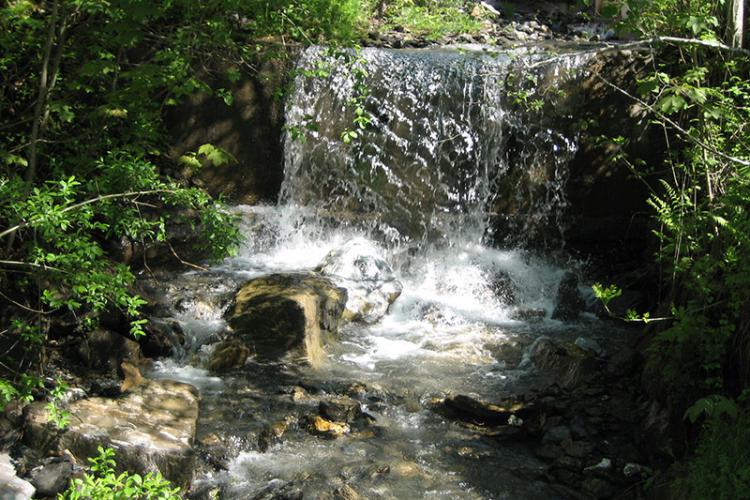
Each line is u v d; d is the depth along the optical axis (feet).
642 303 23.25
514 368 20.24
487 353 20.99
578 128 25.80
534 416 17.65
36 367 17.22
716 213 16.24
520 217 26.30
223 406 17.37
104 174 17.17
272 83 27.07
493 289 24.71
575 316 23.38
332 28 20.53
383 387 18.83
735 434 13.16
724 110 16.06
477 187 26.55
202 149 18.17
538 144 26.18
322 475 15.28
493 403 18.11
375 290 23.11
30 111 19.45
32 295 18.25
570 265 25.62
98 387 17.34
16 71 19.01
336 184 27.17
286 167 27.22
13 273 18.03
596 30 35.63
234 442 15.96
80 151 19.17
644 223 25.67
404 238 26.30
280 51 20.45
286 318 20.01
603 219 25.98
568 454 15.99
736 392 14.92
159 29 18.29
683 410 15.61
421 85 26.58
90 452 14.49
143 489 13.42
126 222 16.75
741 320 15.07
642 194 25.75
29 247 15.70
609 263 25.61
